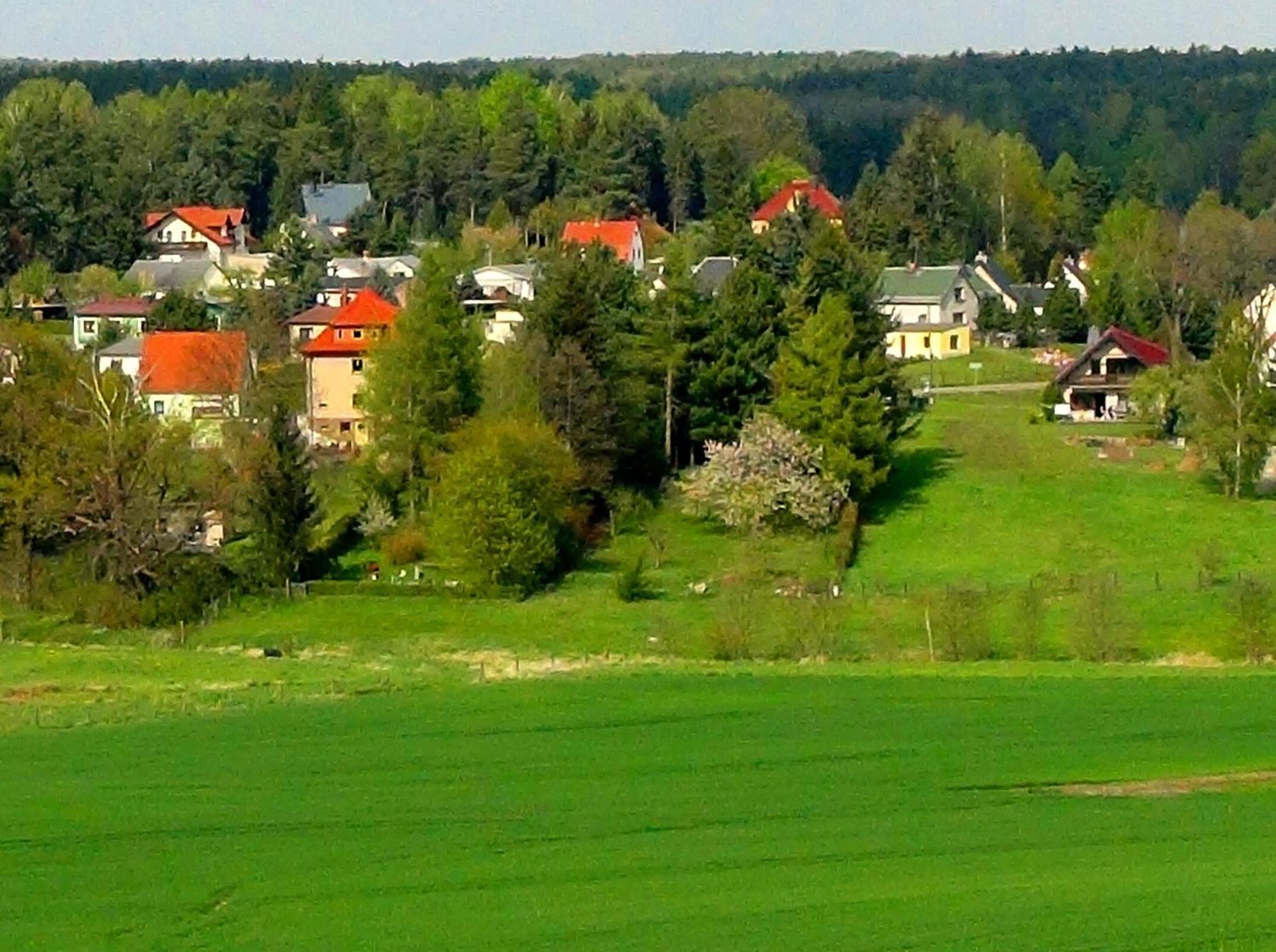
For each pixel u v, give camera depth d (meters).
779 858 38.06
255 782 45.78
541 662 66.44
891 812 41.78
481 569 83.06
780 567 87.62
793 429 97.19
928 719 51.94
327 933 33.91
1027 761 46.56
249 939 33.78
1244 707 53.00
